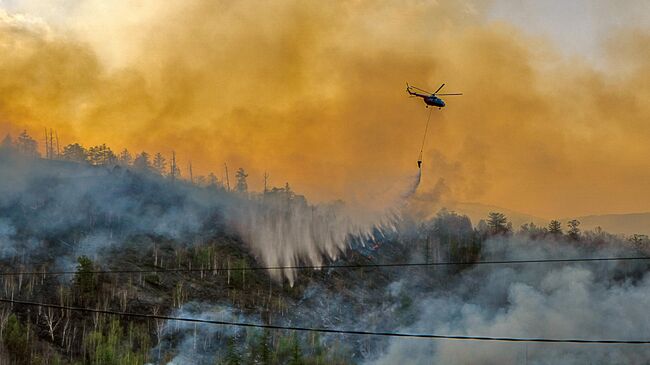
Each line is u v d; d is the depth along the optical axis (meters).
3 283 185.50
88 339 160.00
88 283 190.25
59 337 163.62
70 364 151.00
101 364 147.50
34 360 146.25
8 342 150.38
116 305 189.25
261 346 167.25
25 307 173.62
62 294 179.62
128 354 149.25
